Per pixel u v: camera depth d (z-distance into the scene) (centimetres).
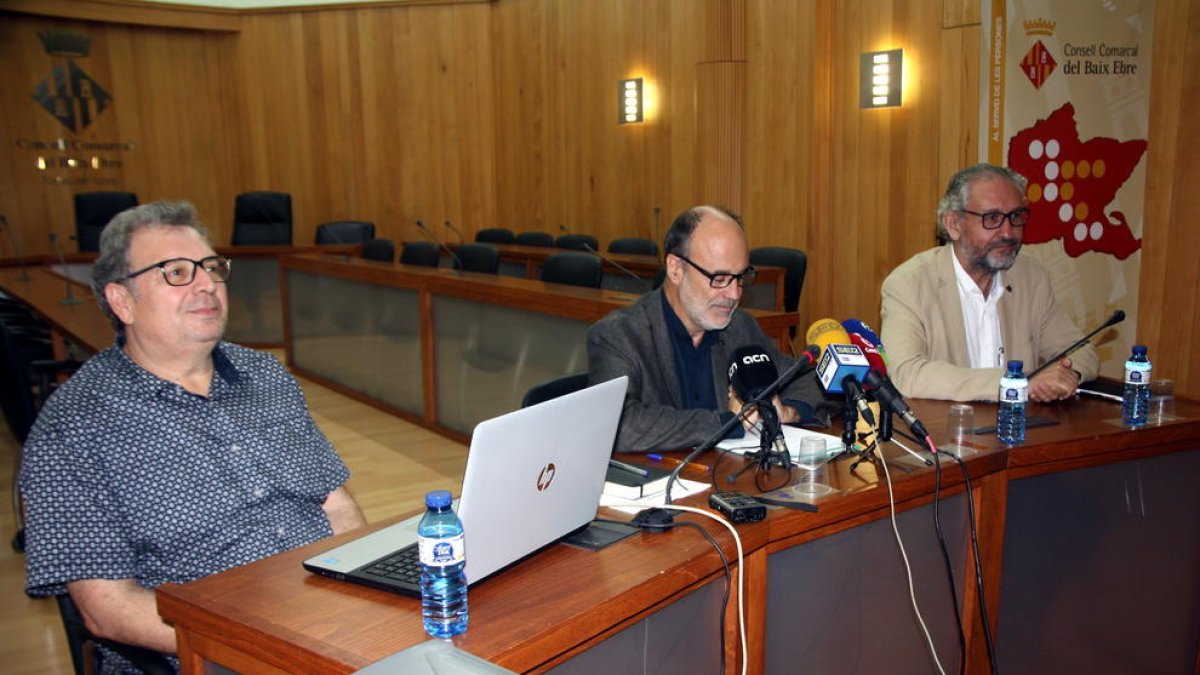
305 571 134
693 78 651
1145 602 212
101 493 153
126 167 832
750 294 486
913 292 261
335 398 562
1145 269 439
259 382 179
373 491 393
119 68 820
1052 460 193
